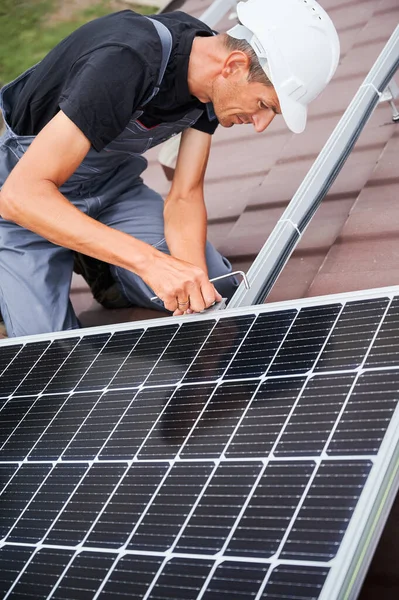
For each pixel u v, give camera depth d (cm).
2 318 388
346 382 191
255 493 175
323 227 363
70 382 253
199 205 353
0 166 353
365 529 157
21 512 209
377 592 216
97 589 174
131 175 374
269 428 190
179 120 332
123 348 258
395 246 327
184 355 237
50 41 1255
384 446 167
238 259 374
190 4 672
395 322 202
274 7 282
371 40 505
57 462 220
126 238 279
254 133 471
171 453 200
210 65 294
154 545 177
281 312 233
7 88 346
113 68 286
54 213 282
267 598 150
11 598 183
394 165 378
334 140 326
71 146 287
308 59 280
